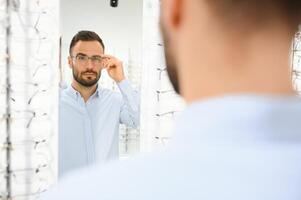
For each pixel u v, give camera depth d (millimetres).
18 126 903
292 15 187
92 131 1287
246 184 170
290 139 176
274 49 186
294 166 171
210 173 174
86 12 1351
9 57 888
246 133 175
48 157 947
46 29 935
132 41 1416
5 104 887
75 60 1277
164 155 187
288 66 190
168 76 228
